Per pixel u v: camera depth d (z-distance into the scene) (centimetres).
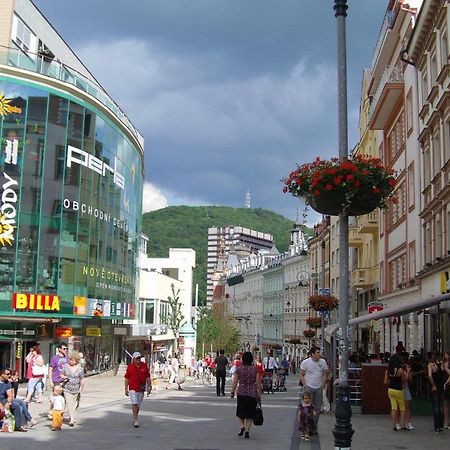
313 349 1455
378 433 1447
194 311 9350
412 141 3123
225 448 1229
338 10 964
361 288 4722
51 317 3353
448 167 2375
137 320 5059
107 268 3991
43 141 3400
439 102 2431
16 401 1477
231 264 13900
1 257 3189
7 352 3222
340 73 970
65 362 1709
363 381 1898
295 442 1322
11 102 3288
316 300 3575
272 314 9644
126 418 1761
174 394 2788
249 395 1382
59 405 1504
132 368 1575
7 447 1219
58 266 3434
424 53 2792
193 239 18488
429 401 2022
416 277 2912
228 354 9156
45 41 3988
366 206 1026
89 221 3716
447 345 2445
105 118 3909
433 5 2509
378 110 3644
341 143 998
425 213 2759
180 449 1207
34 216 3334
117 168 4153
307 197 1066
